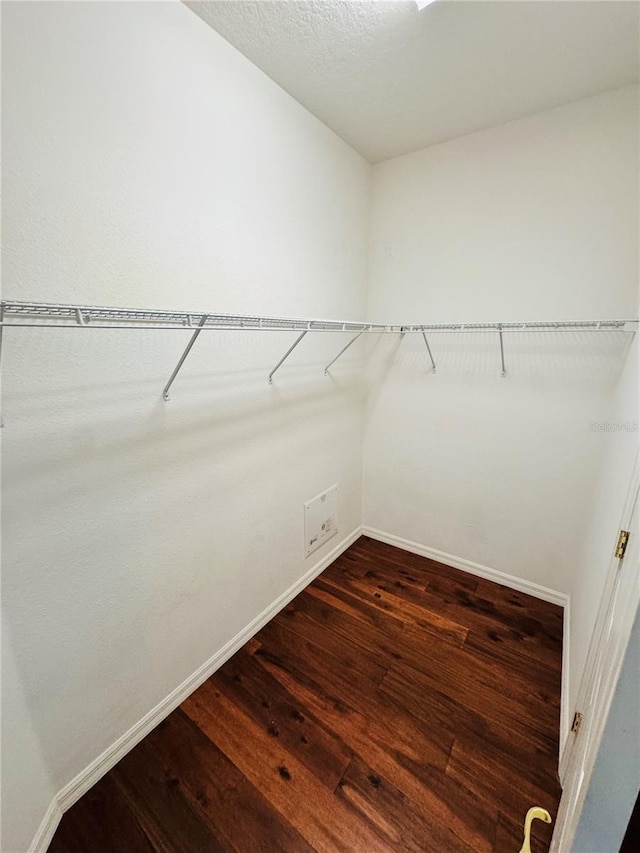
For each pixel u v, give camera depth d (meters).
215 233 1.30
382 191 2.14
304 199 1.69
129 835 1.04
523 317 1.82
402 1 1.11
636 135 1.46
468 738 1.29
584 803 0.68
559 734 1.29
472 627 1.79
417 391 2.23
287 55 1.32
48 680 1.00
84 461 1.03
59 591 1.01
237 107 1.32
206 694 1.46
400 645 1.69
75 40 0.89
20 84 0.81
